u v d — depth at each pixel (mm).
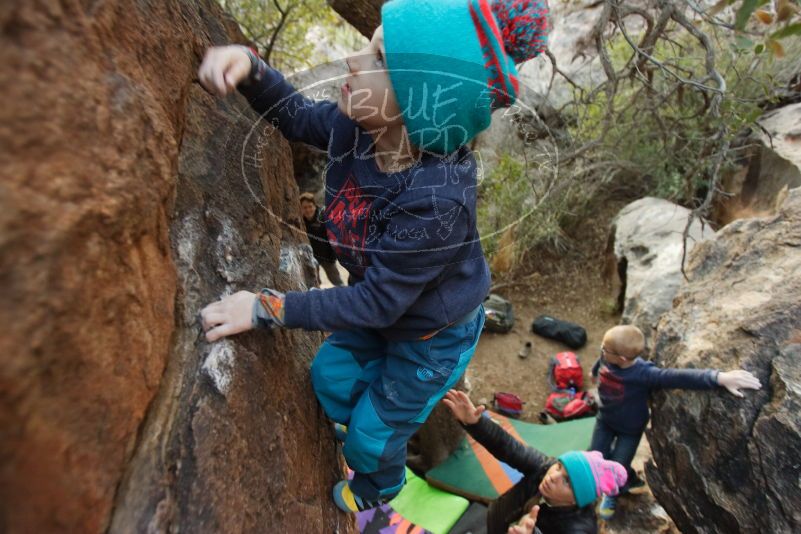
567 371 4625
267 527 1042
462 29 945
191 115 1254
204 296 1118
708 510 2357
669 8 2896
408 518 3219
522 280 5762
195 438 937
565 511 2146
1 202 511
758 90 4516
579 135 3354
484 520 3252
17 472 554
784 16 1210
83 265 641
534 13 1009
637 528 3072
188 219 1160
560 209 5223
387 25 949
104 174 682
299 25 2984
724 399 2307
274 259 1406
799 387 2121
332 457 1519
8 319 519
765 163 4273
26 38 571
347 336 1440
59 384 614
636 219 5070
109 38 774
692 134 4605
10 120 535
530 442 3979
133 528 791
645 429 3027
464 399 2406
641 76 3176
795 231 2684
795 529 2002
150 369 861
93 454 704
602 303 5570
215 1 1613
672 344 2801
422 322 1237
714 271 2918
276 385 1248
